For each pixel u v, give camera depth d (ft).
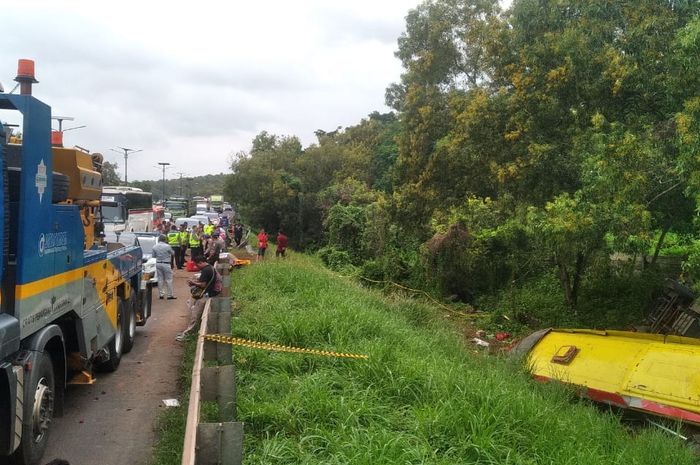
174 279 69.05
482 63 64.59
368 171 167.63
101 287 24.40
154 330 38.37
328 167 163.53
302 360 22.26
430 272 62.49
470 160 62.80
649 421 24.71
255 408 16.97
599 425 20.54
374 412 17.22
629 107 42.45
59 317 19.53
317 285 41.27
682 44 32.37
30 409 15.75
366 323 28.14
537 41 47.14
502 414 17.72
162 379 26.76
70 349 21.24
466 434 16.11
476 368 26.84
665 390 24.58
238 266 64.85
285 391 19.11
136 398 23.86
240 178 153.17
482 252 60.03
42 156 16.53
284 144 169.78
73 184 22.09
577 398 26.86
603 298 50.42
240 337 25.16
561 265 47.93
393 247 74.43
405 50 79.41
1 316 14.34
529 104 48.26
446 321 45.91
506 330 49.37
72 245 19.67
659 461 18.35
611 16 43.34
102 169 28.12
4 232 14.49
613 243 38.68
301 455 14.24
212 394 15.67
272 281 42.70
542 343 32.07
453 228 60.95
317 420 16.63
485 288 61.00
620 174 35.14
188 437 11.10
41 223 16.49
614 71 41.06
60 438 19.45
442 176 71.77
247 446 14.98
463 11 74.90
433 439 15.87
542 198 48.75
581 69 43.47
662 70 39.93
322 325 26.94
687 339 27.09
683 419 23.35
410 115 79.30
